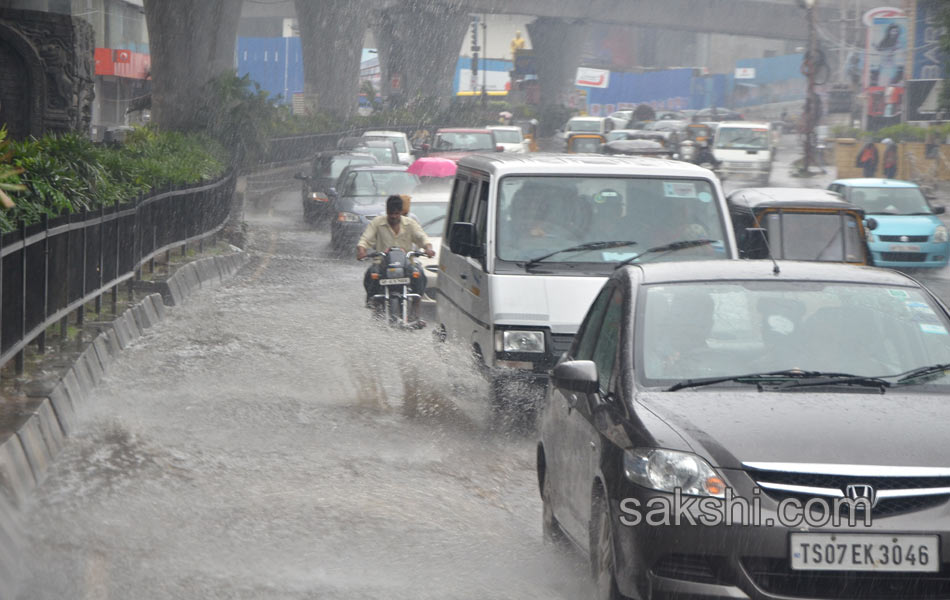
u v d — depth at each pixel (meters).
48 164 19.34
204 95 80.44
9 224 15.65
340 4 127.75
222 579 9.77
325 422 16.39
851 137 109.19
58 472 13.38
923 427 8.39
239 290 31.77
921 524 7.85
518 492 13.15
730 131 85.31
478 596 9.48
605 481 8.74
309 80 130.00
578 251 17.11
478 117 138.75
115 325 21.30
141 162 30.84
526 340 16.36
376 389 18.62
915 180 82.12
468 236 17.62
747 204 28.05
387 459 14.45
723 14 173.50
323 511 12.02
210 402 17.47
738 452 8.14
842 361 9.62
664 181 17.72
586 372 9.67
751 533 7.89
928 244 38.97
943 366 9.49
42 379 15.88
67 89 49.00
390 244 23.48
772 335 9.85
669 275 10.53
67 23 48.88
